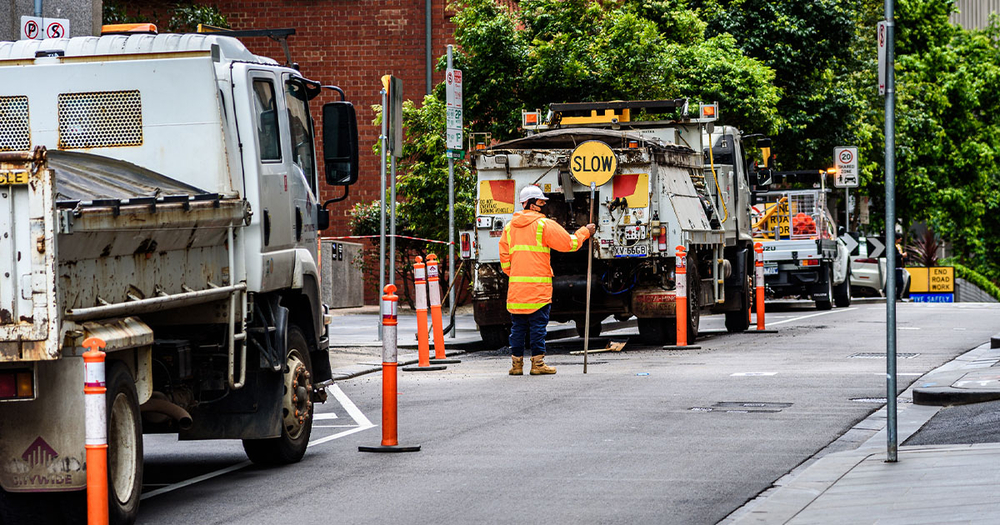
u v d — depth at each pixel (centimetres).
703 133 2659
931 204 6344
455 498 1023
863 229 6109
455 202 3023
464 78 3167
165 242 954
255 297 1167
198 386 1089
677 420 1412
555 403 1567
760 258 2700
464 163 3047
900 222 6419
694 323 2356
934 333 2580
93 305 846
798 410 1473
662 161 2262
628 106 2595
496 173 2297
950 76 6500
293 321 1291
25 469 847
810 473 1067
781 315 3406
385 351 1265
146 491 1097
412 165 3086
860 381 1733
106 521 802
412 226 3105
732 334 2675
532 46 3203
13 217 784
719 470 1122
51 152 1027
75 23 2431
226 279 1082
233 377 1087
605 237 2236
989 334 2545
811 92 4531
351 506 1004
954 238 7631
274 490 1085
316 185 1349
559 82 3116
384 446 1263
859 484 1007
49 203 782
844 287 3869
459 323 2958
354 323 2947
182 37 1165
